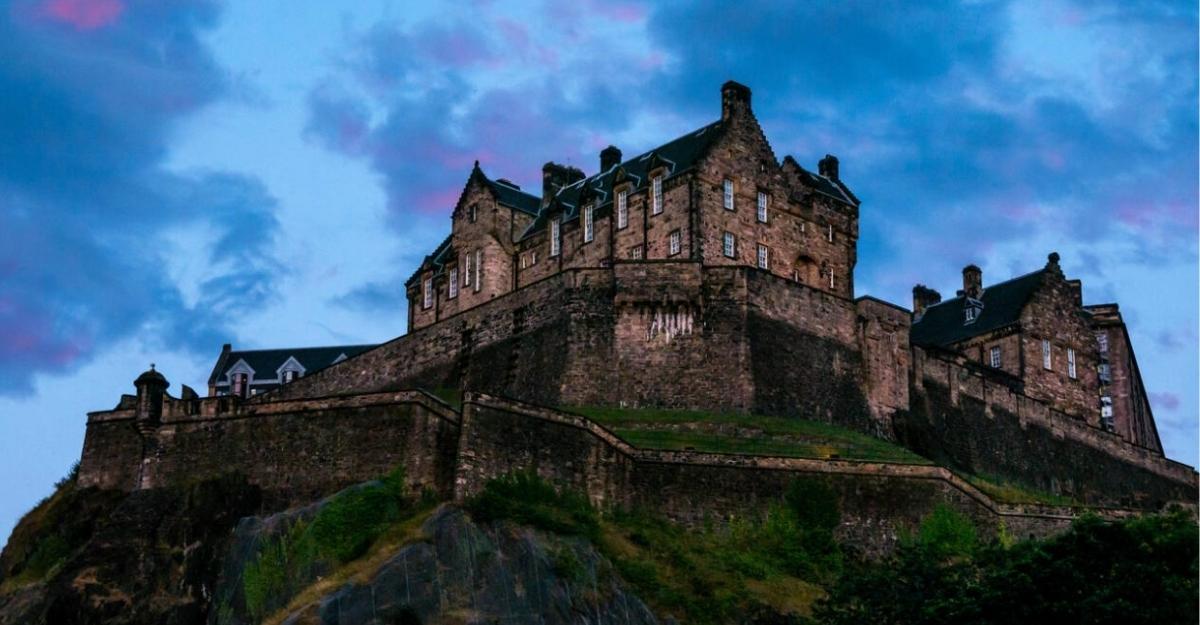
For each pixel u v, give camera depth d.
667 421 112.88
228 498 102.94
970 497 108.50
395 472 98.38
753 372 117.56
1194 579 74.69
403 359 131.00
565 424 101.62
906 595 82.00
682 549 99.38
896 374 126.62
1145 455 146.75
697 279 119.81
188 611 98.38
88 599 98.62
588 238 132.88
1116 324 160.25
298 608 87.69
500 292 139.62
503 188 145.88
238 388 175.88
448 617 87.19
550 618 88.94
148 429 109.00
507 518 93.12
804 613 94.00
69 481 116.31
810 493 104.62
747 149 130.00
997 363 145.38
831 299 124.69
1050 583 76.56
